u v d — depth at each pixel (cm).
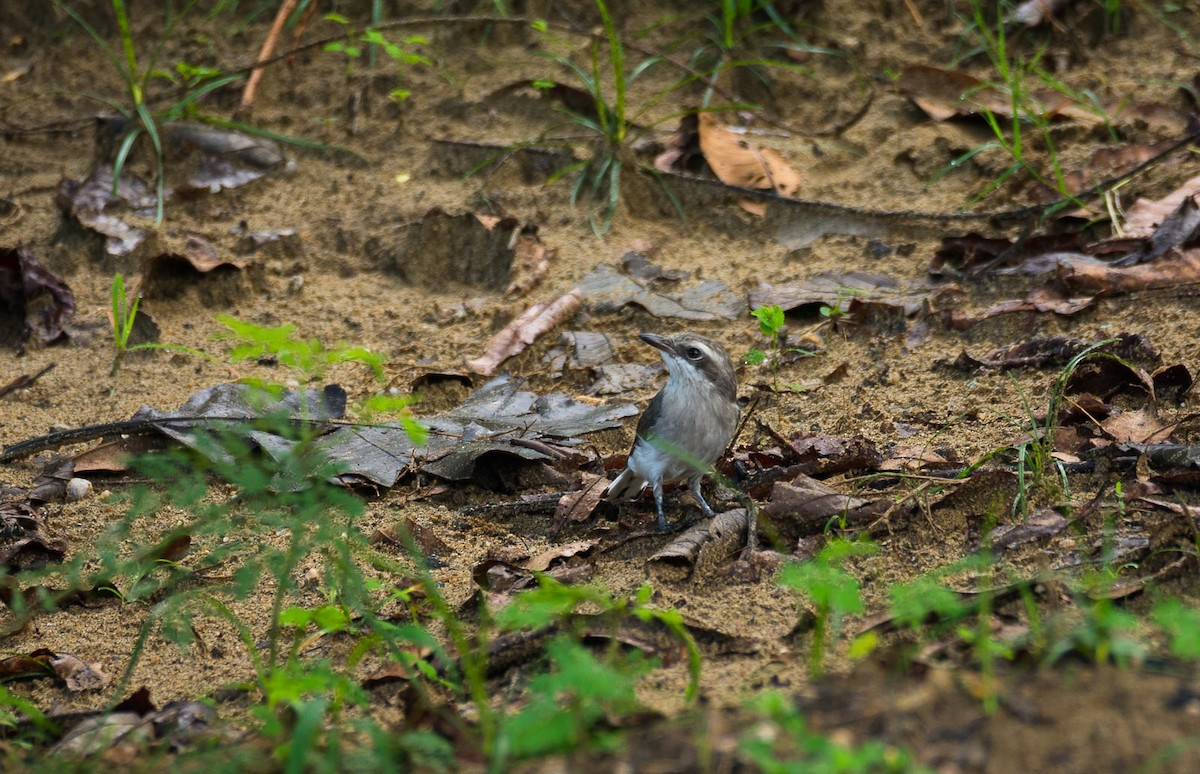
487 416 1189
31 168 1645
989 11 1734
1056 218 1387
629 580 896
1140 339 1111
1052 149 1457
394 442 1140
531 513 1044
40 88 1777
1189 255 1239
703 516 982
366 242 1525
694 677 680
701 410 972
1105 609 657
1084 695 577
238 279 1466
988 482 926
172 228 1536
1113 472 949
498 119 1675
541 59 1745
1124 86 1606
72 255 1502
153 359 1350
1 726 772
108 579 966
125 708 780
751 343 1304
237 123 1669
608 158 1555
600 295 1404
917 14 1750
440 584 936
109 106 1728
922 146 1559
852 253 1440
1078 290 1247
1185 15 1706
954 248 1381
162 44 1656
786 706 600
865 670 660
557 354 1316
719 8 1766
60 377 1323
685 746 576
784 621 809
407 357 1333
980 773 530
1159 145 1477
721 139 1580
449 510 1062
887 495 944
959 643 703
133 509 776
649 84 1714
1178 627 566
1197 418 1000
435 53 1755
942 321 1268
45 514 1082
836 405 1168
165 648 891
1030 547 855
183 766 653
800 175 1554
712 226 1513
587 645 792
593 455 1122
